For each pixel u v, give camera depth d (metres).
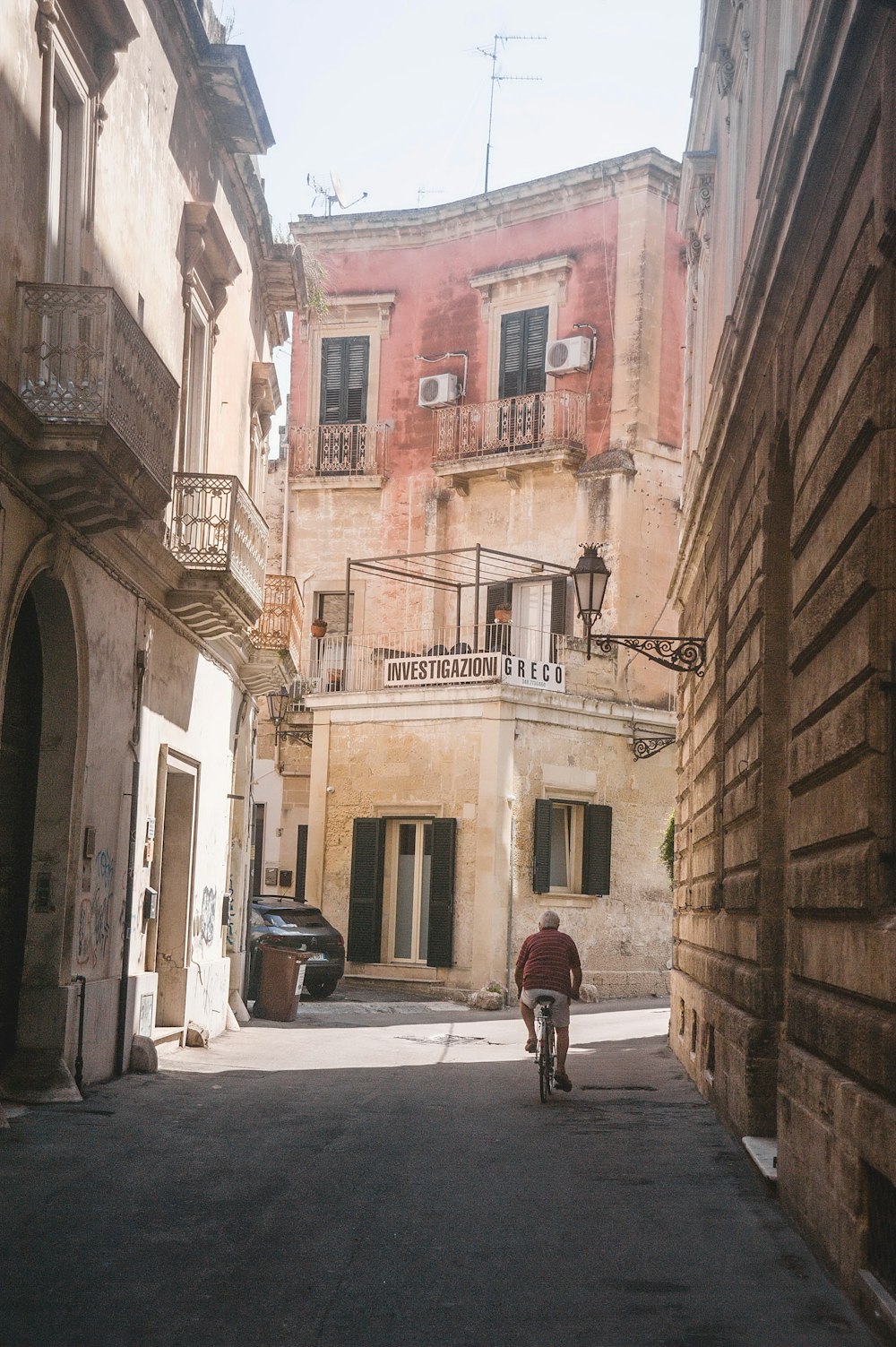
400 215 34.56
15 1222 7.52
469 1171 9.57
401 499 34.28
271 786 33.88
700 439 17.88
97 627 12.66
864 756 6.49
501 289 33.31
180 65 15.11
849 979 6.70
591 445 31.88
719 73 15.42
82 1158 9.44
